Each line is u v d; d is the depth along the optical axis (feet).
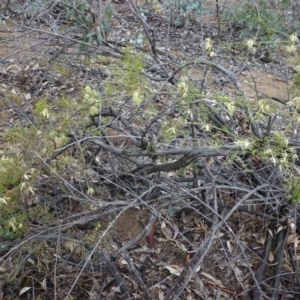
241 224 9.42
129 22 17.76
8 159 8.00
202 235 9.29
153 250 9.11
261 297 8.46
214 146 7.61
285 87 14.71
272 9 17.39
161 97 9.66
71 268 8.55
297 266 8.66
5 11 17.35
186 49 16.17
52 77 14.08
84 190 8.93
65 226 7.87
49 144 8.29
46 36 14.58
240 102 8.20
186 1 18.70
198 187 8.64
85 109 8.53
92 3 13.32
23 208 7.98
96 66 14.15
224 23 17.46
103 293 8.40
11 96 13.46
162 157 8.99
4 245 7.88
